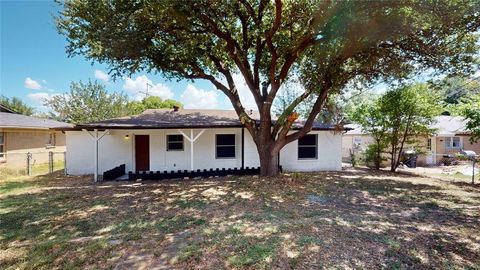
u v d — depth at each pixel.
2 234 4.42
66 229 4.63
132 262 3.36
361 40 7.62
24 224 4.91
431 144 17.88
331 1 6.56
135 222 4.96
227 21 9.32
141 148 12.35
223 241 3.95
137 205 6.20
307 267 3.14
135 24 7.42
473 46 7.75
